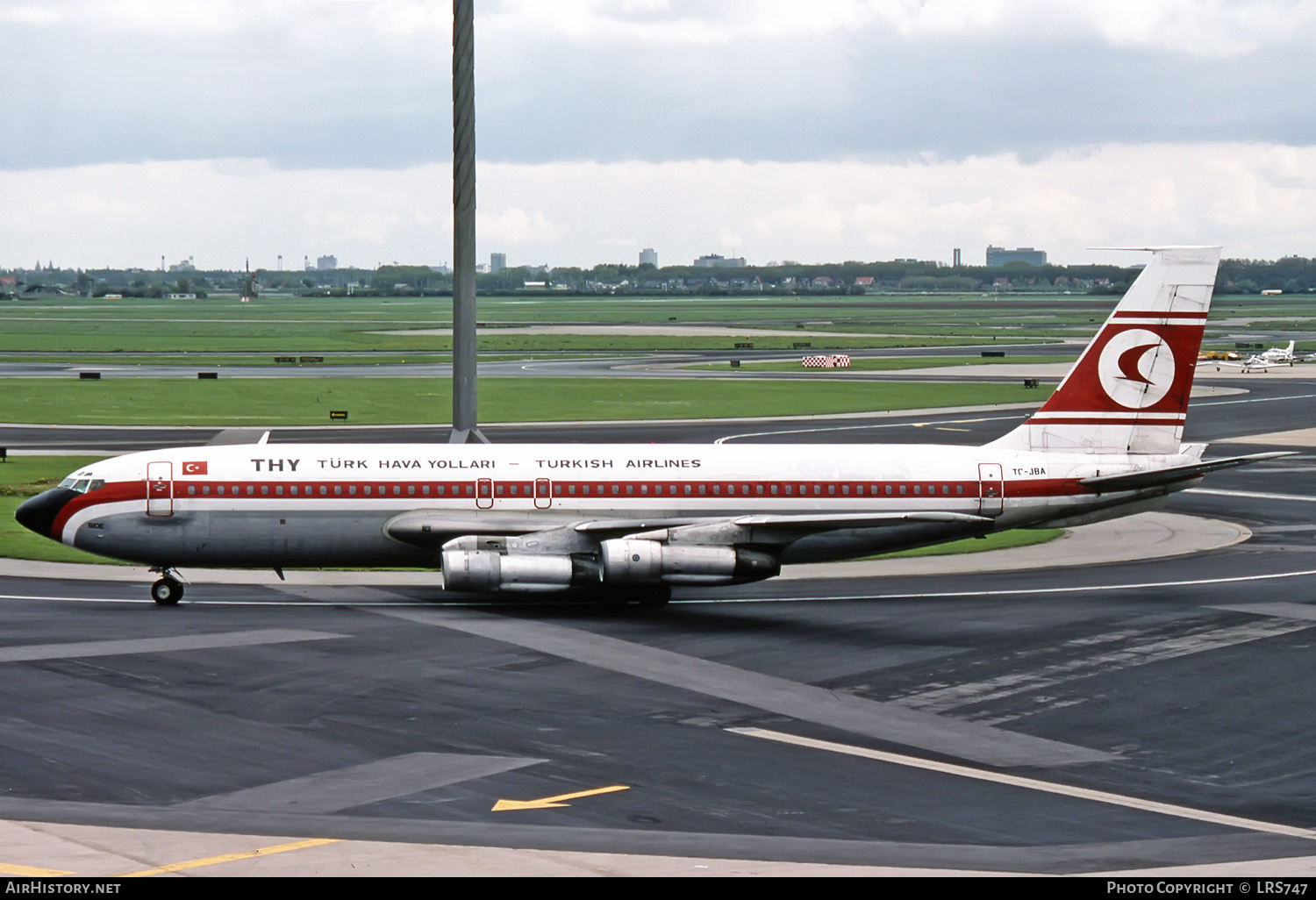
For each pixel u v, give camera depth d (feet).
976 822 179.22
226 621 302.86
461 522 325.83
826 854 163.43
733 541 319.27
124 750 205.05
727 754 208.95
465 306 456.04
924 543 345.10
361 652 274.16
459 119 451.53
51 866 153.07
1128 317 347.56
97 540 319.88
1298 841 172.76
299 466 327.06
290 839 165.17
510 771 197.98
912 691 250.98
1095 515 350.02
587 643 287.28
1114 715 236.84
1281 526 467.93
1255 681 261.03
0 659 261.03
